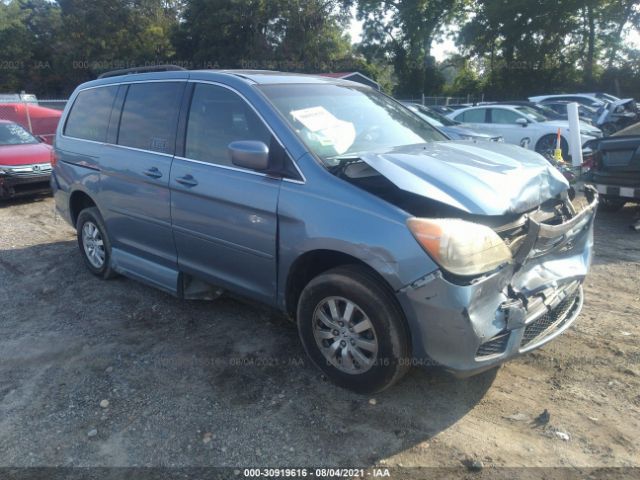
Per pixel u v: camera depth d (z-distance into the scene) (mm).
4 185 8984
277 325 4164
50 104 18219
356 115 3859
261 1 39312
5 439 2930
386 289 2875
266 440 2863
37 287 5105
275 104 3521
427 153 3305
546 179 3293
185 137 3957
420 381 3355
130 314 4438
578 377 3375
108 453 2801
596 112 17141
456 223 2699
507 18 35812
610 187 7219
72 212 5367
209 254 3816
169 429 2971
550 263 3209
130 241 4582
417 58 41312
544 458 2691
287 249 3229
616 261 5688
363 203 2910
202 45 42625
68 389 3381
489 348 2828
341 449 2785
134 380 3459
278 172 3291
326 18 41125
